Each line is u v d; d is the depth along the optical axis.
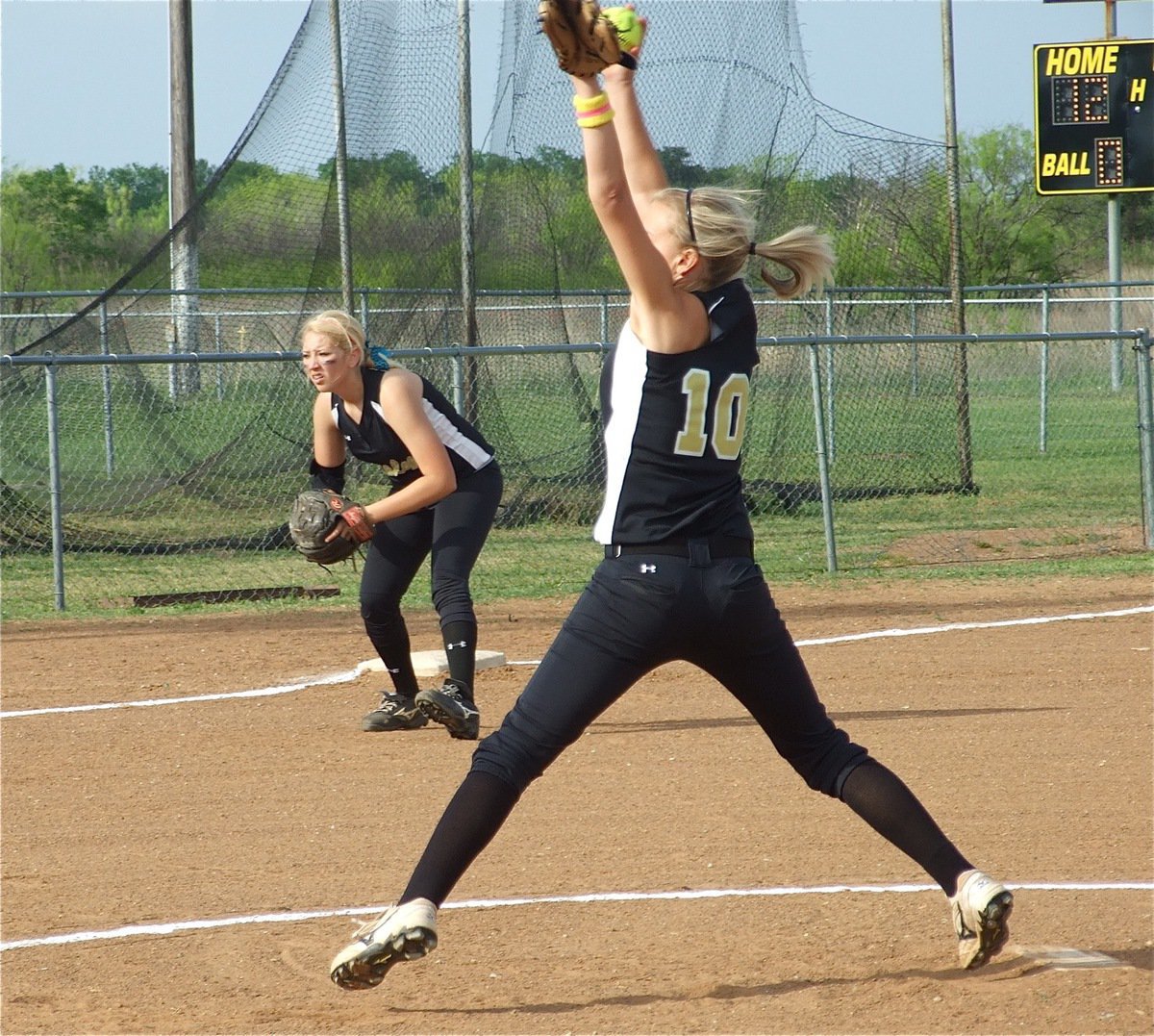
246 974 13.04
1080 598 34.72
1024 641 29.55
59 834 17.80
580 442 51.31
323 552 20.11
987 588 36.53
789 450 55.81
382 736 22.77
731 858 16.27
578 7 10.62
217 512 47.34
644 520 11.73
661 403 11.61
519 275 50.19
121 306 59.81
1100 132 73.06
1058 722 22.73
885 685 25.64
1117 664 27.08
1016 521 47.31
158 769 20.95
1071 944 13.34
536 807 18.53
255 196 48.03
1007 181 134.88
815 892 15.02
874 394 60.06
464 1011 12.07
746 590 11.88
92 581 40.03
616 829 17.48
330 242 47.81
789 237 12.20
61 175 126.69
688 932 13.85
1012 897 11.79
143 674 27.86
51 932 14.25
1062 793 18.80
